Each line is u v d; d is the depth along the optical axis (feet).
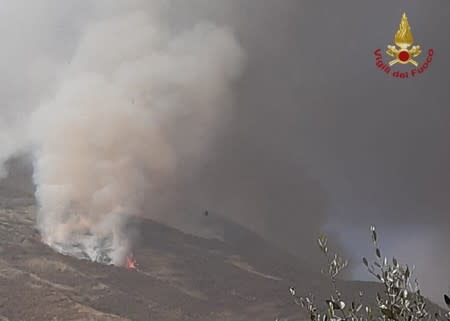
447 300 23.88
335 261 27.66
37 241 314.96
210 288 304.91
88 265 296.92
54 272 277.03
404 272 24.81
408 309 24.17
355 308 25.31
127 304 260.01
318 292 305.73
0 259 281.13
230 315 271.69
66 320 225.76
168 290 289.74
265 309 281.13
